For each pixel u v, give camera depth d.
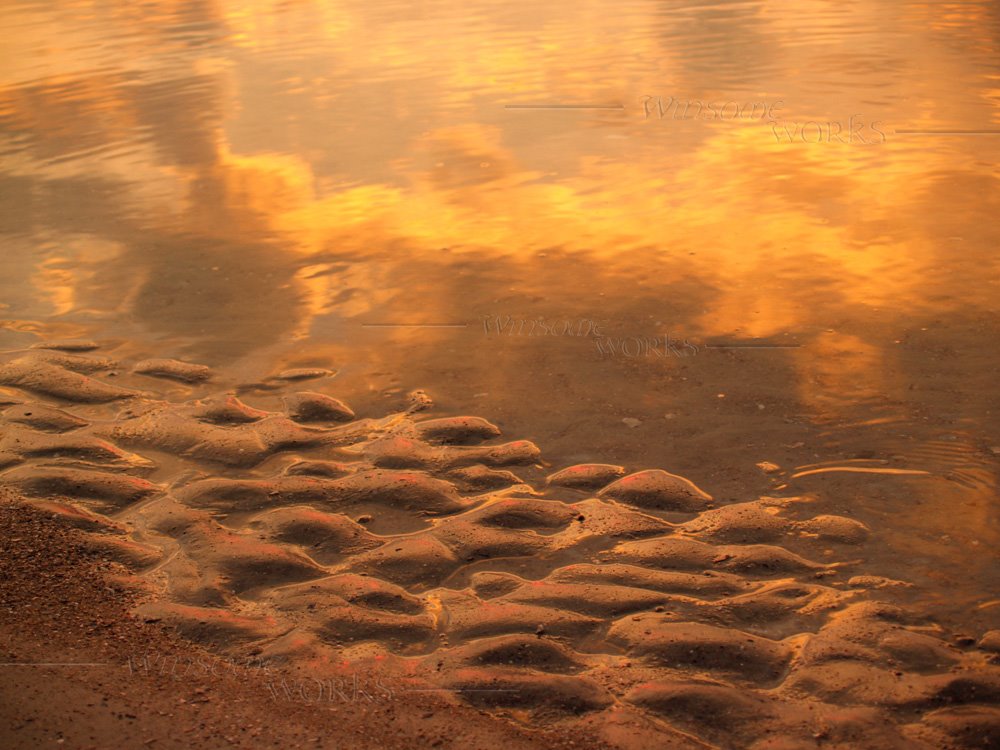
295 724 2.43
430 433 2.90
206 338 3.16
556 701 2.48
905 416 2.89
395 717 2.46
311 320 3.20
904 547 2.68
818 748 2.44
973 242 3.34
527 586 2.63
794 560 2.66
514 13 6.97
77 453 2.88
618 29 6.19
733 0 6.99
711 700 2.48
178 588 2.64
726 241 3.41
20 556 2.67
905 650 2.53
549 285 3.28
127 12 7.89
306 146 4.17
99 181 3.87
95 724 2.41
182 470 2.85
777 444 2.85
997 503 2.73
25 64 6.05
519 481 2.81
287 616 2.60
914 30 5.68
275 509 2.77
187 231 3.56
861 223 3.45
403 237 3.49
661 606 2.60
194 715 2.43
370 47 6.05
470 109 4.59
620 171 3.77
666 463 2.83
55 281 3.37
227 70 5.63
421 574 2.66
